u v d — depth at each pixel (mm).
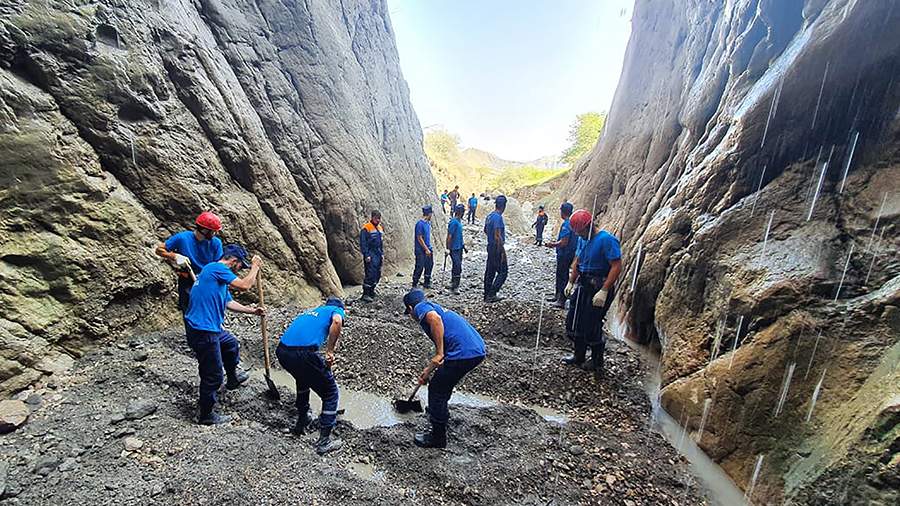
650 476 3523
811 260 3766
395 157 12789
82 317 4168
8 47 3949
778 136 4438
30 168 3932
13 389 3504
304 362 3400
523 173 46812
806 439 3152
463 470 3396
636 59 12023
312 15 8719
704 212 5188
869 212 3656
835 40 3963
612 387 5008
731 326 4133
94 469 2801
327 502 2789
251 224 6309
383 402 4488
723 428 3748
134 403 3510
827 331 3363
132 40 4945
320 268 7477
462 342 3574
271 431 3660
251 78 7191
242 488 2752
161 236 5172
